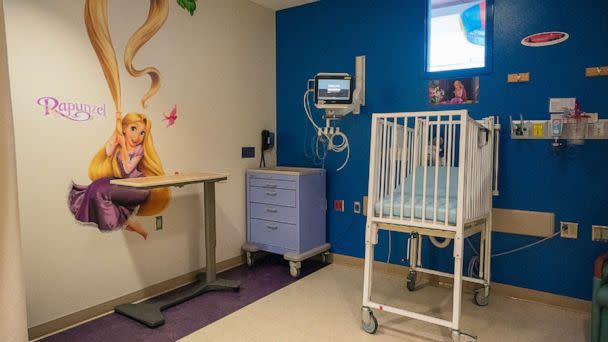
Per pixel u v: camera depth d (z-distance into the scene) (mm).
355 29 3479
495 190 2836
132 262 2805
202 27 3232
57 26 2332
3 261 1450
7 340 1463
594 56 2523
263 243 3590
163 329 2422
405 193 2674
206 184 2971
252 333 2367
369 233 2387
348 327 2443
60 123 2371
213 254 3031
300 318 2564
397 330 2400
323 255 3701
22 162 2215
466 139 2096
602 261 2033
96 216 2574
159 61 2920
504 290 2908
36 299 2305
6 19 2111
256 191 3607
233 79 3545
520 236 2836
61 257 2408
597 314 2014
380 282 3219
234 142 3588
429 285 3162
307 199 3430
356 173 3557
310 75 3777
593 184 2572
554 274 2730
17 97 2176
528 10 2715
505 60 2816
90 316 2561
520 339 2281
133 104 2762
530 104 2742
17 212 1477
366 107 3461
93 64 2521
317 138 3773
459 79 3000
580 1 2549
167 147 3010
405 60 3236
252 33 3719
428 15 3133
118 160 2688
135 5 2742
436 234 2205
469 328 2416
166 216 3027
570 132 2590
